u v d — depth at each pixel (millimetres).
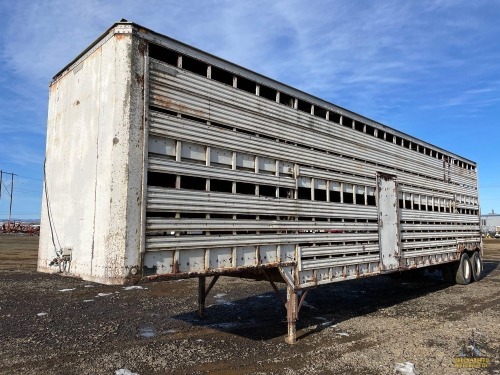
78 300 9719
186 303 9477
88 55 4824
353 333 6855
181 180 4969
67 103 5227
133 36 4312
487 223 91938
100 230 4211
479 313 8531
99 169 4336
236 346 6074
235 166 5445
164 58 4812
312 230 6727
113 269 4039
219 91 5293
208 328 7145
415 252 9984
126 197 4121
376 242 8422
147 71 4410
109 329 7004
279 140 6258
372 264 8242
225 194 5227
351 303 9742
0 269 15891
